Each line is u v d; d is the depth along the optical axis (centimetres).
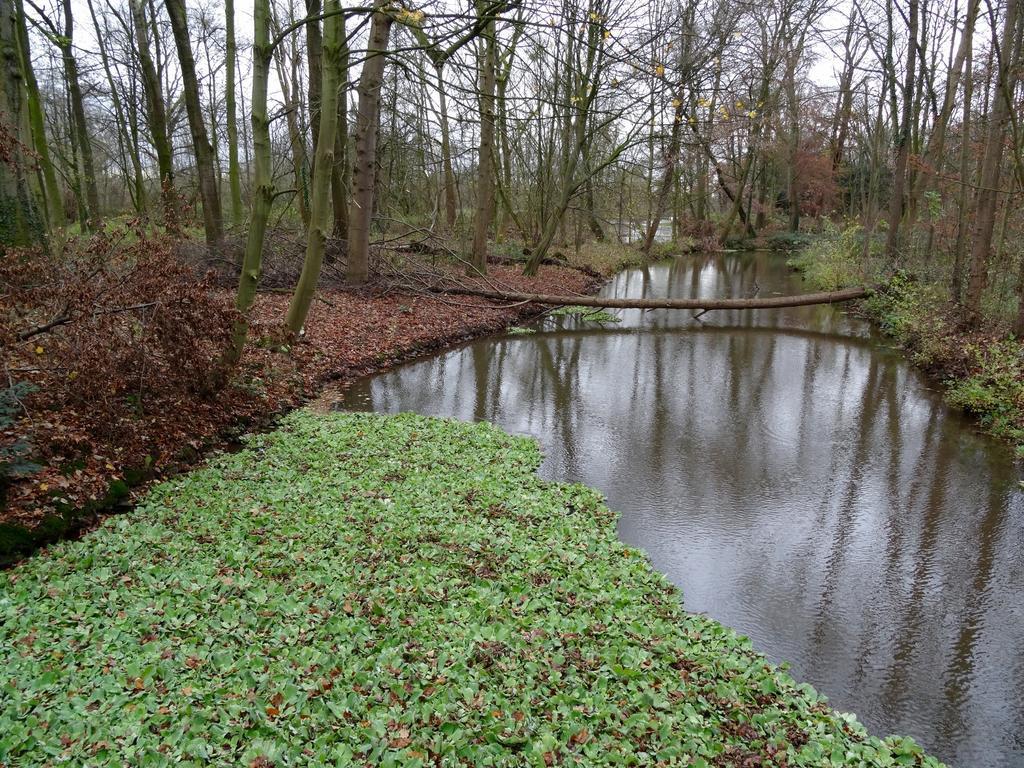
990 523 750
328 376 1210
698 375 1396
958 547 696
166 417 785
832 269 2462
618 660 450
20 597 463
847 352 1606
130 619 444
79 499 605
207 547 557
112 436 682
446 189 2991
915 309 1647
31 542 546
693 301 1916
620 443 986
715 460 927
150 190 2953
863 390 1282
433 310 1759
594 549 630
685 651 472
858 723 430
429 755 353
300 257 1711
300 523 615
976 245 1343
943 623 568
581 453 939
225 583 497
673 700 412
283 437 877
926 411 1154
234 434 870
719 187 4447
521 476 802
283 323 1045
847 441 1008
